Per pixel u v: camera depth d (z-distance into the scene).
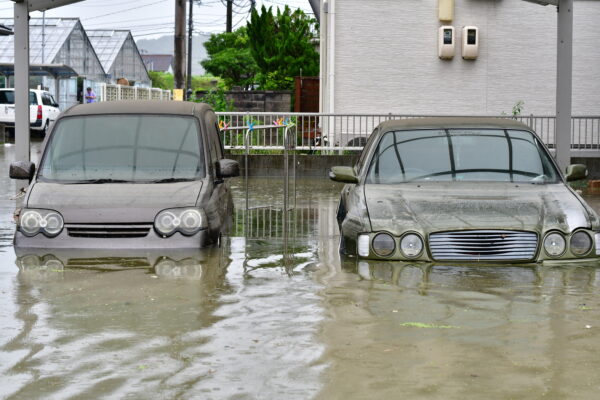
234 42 52.31
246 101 31.67
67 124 8.57
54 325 5.12
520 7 21.38
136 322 5.20
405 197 7.50
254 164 18.55
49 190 7.88
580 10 21.45
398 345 4.70
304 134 21.36
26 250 7.55
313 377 4.14
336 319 5.28
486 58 21.45
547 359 4.45
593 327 5.09
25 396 3.87
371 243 7.06
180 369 4.27
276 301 5.78
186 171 8.19
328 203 13.05
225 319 5.28
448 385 4.03
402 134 8.41
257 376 4.16
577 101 21.58
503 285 6.23
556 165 8.10
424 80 21.45
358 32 21.36
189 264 7.07
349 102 21.45
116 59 77.19
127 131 8.47
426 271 6.70
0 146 28.28
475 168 8.03
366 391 3.94
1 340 4.79
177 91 29.02
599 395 3.90
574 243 6.96
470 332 4.97
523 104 21.56
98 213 7.60
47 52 63.84
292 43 36.59
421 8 21.34
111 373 4.20
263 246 8.27
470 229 6.92
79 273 6.69
